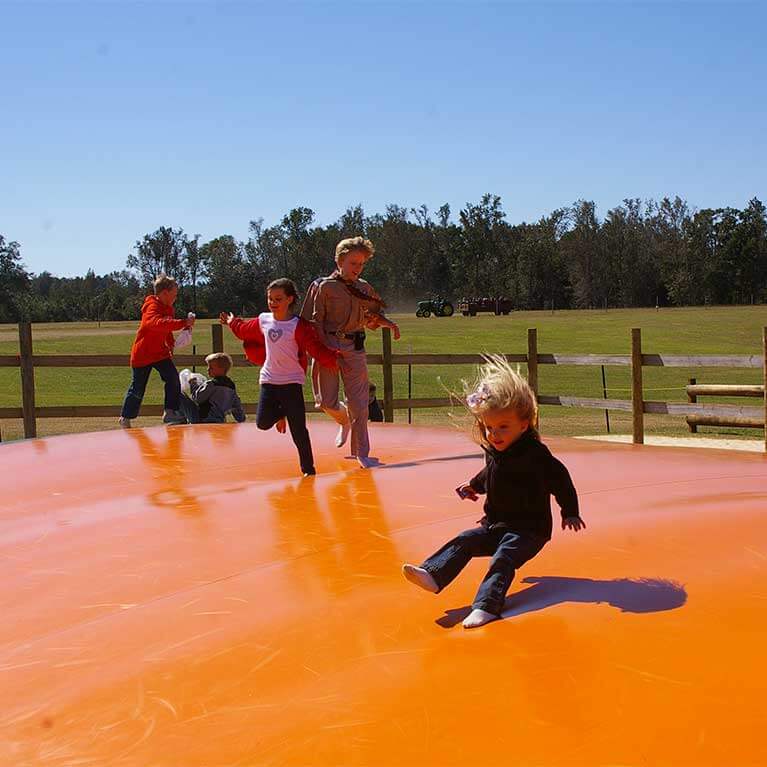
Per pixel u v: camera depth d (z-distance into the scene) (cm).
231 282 11162
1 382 2283
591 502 459
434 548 397
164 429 814
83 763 233
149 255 11050
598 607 293
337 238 11650
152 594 365
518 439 301
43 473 628
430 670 259
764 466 559
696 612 280
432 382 2312
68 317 11306
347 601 332
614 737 212
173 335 946
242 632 311
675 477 523
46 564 416
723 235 10944
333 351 586
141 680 279
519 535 304
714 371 2591
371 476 570
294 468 619
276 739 231
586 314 6819
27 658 309
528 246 11219
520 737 217
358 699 247
